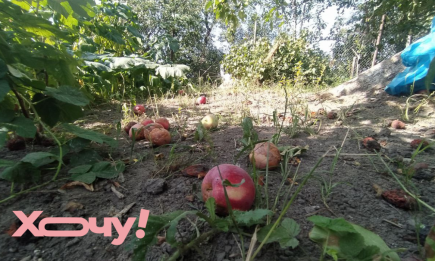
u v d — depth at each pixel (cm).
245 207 113
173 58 1215
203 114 374
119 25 577
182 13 1546
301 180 161
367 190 150
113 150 219
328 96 472
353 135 255
